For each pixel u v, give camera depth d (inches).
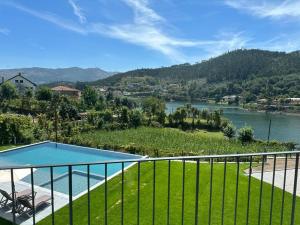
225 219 317.1
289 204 358.6
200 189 414.3
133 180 466.6
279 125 2640.3
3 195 368.8
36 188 455.2
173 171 503.5
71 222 132.4
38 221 334.6
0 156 780.6
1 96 2486.5
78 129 1302.9
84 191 431.8
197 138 1316.4
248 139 1291.8
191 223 311.4
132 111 1748.3
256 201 369.1
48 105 1914.4
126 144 984.9
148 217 330.0
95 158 804.0
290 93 4714.6
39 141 984.3
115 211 350.6
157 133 1407.5
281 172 501.7
